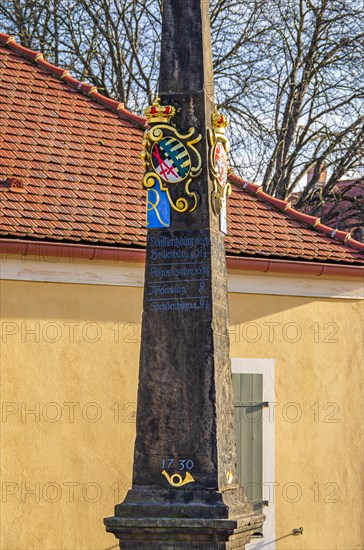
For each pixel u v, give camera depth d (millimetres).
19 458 12664
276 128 23484
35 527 12641
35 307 12914
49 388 12891
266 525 13836
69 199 13711
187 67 10094
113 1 24047
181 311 9812
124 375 13227
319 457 14234
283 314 14203
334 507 14258
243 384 13906
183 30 10133
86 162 14469
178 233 9930
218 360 9789
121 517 9500
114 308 13258
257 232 14500
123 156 14859
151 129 10070
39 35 23859
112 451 13094
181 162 9992
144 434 9703
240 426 13852
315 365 14320
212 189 10000
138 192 14289
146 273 9938
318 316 14391
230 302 13922
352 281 14562
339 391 14430
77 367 13031
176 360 9750
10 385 12719
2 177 13672
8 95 15047
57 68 15828
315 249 14547
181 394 9695
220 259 10070
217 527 9266
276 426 14023
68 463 12875
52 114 15062
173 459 9609
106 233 13328
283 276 14195
